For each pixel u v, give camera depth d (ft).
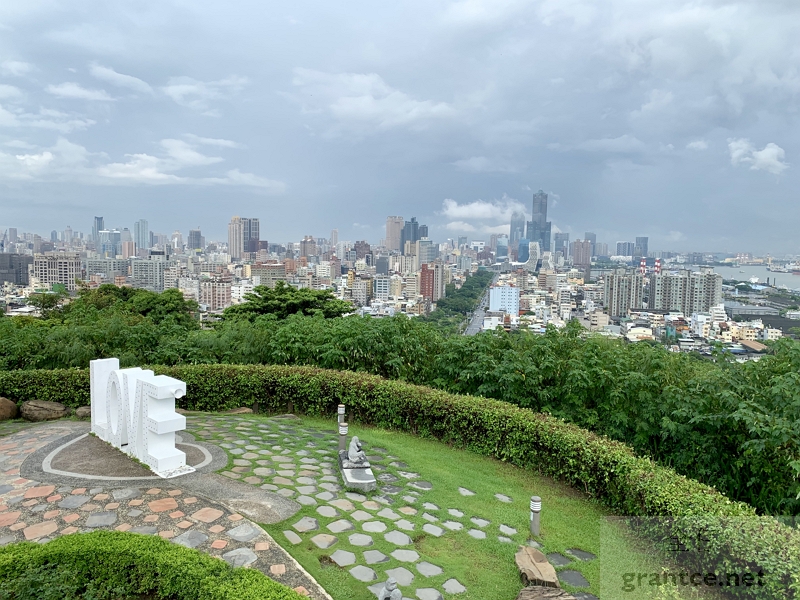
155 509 20.15
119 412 26.63
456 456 29.81
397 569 17.40
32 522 19.04
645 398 27.50
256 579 14.82
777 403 22.40
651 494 20.03
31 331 41.96
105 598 15.14
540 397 32.07
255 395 38.86
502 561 18.47
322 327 44.86
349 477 23.82
